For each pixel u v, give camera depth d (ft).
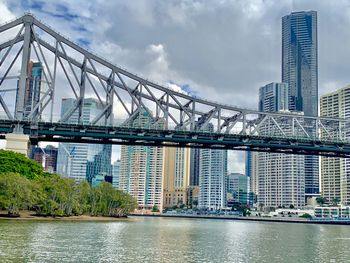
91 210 478.18
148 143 358.84
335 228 563.89
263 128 397.19
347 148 378.32
